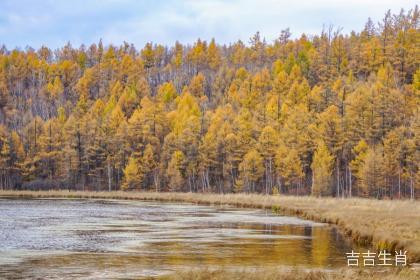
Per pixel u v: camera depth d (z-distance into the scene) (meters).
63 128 138.50
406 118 126.06
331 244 34.41
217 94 195.00
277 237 38.22
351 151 114.44
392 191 106.69
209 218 54.12
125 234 40.16
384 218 42.00
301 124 123.38
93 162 132.38
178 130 135.38
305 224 47.84
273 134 115.69
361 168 101.88
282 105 148.38
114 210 65.12
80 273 24.50
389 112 121.38
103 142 133.00
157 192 115.62
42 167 134.50
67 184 131.00
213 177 127.75
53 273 24.50
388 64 178.12
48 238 37.41
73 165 130.25
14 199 90.50
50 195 106.94
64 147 133.62
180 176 118.12
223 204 79.81
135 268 25.84
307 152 114.81
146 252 31.25
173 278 22.36
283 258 28.97
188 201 90.12
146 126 135.12
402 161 104.38
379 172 96.94
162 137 141.50
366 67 192.88
